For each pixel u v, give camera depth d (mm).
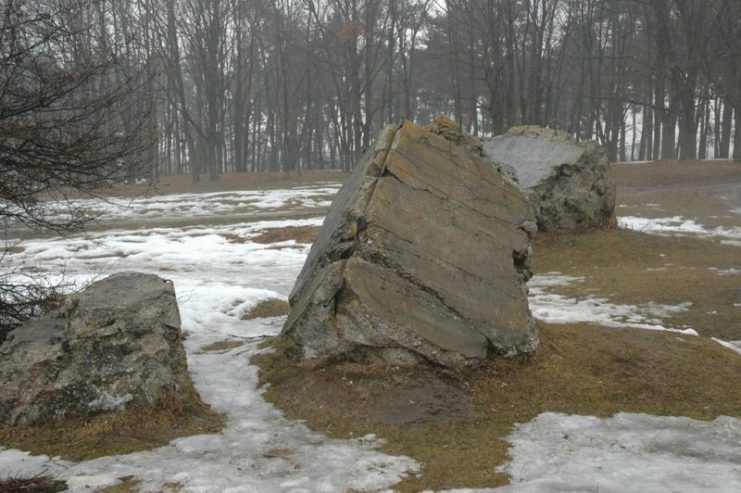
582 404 5699
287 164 48188
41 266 15664
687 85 37281
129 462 4535
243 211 29172
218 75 50875
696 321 9359
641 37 53594
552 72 52906
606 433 5152
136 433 5023
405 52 52469
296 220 23719
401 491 4121
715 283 11445
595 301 10664
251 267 15078
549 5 42844
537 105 40125
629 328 7762
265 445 4867
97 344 5426
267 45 56562
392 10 43875
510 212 7148
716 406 5719
